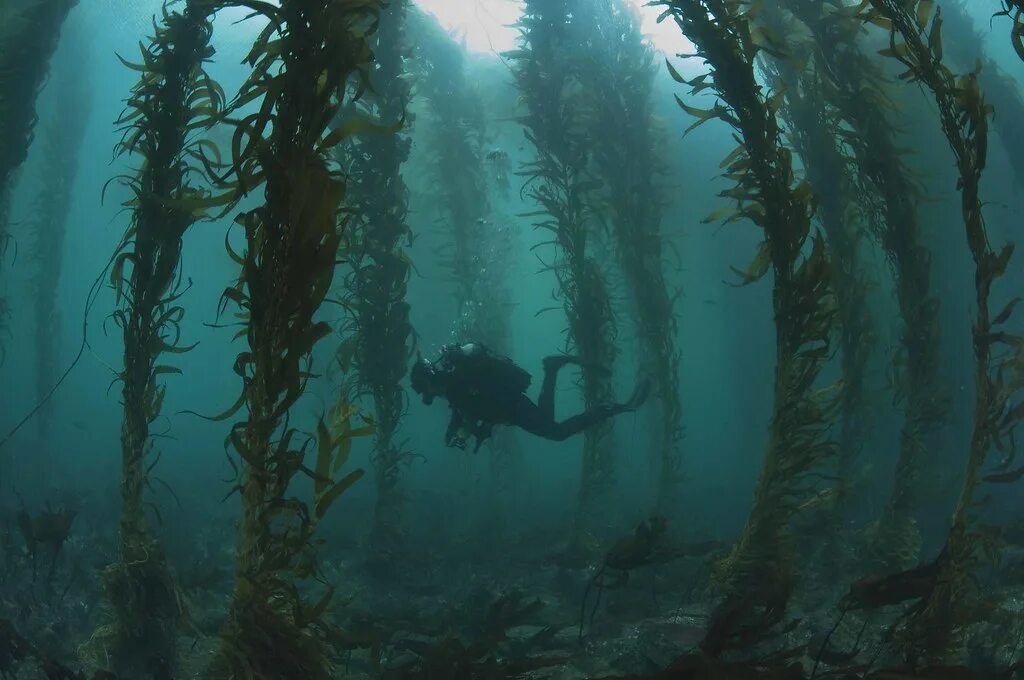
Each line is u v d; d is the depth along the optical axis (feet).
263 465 11.38
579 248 31.09
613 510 37.99
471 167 42.88
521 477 44.01
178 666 18.35
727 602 18.06
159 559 18.47
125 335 17.52
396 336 27.94
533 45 31.68
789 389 19.70
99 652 17.81
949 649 14.97
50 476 42.22
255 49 11.78
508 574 28.94
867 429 28.76
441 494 42.29
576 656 19.40
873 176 24.08
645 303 33.04
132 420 17.85
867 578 15.88
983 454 14.85
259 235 11.24
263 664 11.85
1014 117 34.47
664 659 18.01
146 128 17.40
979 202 14.69
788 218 18.61
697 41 18.21
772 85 26.68
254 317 11.12
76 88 48.49
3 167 24.64
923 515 30.17
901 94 34.45
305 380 11.16
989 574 22.45
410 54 28.17
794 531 26.48
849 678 13.32
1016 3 13.57
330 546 31.37
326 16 11.02
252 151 11.05
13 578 24.47
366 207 26.68
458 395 28.04
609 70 32.91
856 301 26.37
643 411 44.34
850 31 24.25
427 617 22.47
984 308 14.58
